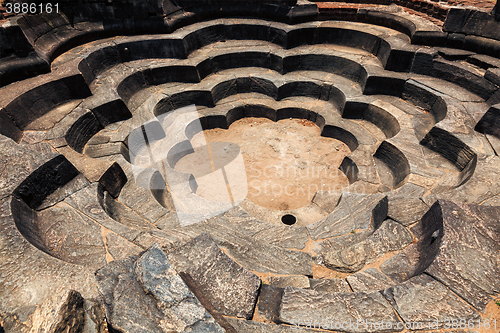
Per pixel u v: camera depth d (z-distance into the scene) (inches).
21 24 323.9
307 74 446.3
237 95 449.7
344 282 164.9
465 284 131.0
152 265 114.5
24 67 318.7
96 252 172.6
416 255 172.9
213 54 445.7
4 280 124.6
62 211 201.9
